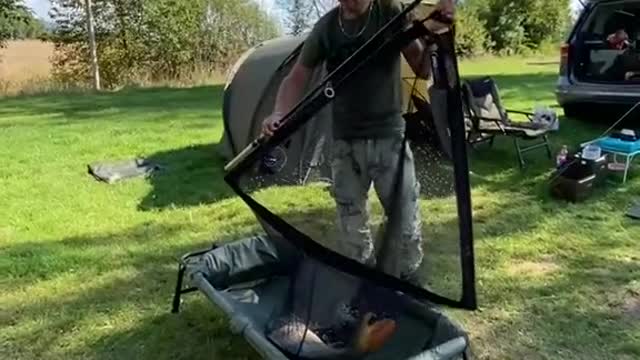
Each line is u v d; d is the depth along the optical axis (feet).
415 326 7.02
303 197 10.55
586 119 21.88
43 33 47.50
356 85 7.51
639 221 12.84
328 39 7.83
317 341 7.38
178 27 47.96
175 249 12.03
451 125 6.28
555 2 65.46
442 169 7.10
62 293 10.28
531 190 15.01
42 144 21.34
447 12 6.16
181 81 46.21
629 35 19.75
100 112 28.96
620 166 15.29
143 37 48.03
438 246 7.27
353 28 7.55
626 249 11.52
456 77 6.22
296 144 9.39
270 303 8.20
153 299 10.00
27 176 17.30
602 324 8.98
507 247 11.73
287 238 8.52
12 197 15.40
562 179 14.19
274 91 14.43
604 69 19.94
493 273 10.68
